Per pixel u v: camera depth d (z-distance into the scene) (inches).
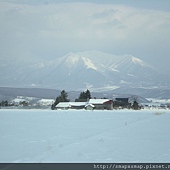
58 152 2357.3
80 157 2178.9
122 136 3437.5
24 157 2169.0
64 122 5605.3
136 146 2701.8
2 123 5236.2
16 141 2950.3
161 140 3117.6
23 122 5511.8
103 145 2726.4
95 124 5221.5
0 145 2696.9
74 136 3378.4
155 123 5610.2
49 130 4033.0
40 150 2452.0
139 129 4330.7
